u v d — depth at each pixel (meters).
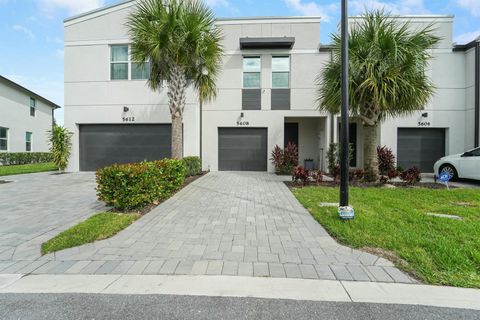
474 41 11.62
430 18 12.14
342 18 4.74
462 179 9.81
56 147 12.13
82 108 12.55
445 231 4.11
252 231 4.32
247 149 12.96
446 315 2.29
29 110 22.31
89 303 2.48
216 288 2.71
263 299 2.52
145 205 5.81
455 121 12.27
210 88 9.65
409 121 12.35
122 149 12.62
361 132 13.94
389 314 2.31
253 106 12.73
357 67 7.29
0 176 11.33
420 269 3.00
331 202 6.16
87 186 8.75
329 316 2.28
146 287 2.74
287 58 12.72
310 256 3.41
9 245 3.83
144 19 7.98
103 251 3.57
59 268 3.15
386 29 7.70
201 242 3.86
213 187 8.41
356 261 3.26
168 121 12.30
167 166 6.76
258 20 12.59
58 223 4.81
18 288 2.74
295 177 8.84
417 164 12.63
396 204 5.82
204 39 8.38
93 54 12.47
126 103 12.41
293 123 14.41
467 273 2.91
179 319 2.25
